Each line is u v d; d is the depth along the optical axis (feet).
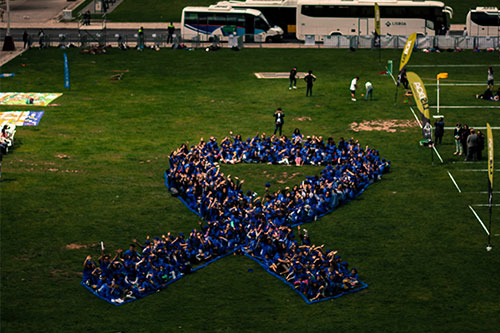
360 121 207.31
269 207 138.92
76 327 105.29
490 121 206.28
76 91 236.43
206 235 129.39
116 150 182.70
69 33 334.65
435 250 129.49
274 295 115.44
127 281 115.55
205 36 323.57
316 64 277.64
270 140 178.19
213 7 323.16
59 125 201.77
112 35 332.60
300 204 142.10
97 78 253.85
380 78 255.29
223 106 222.28
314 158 172.96
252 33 322.34
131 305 112.16
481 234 135.64
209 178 149.79
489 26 324.39
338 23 324.39
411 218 142.92
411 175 166.20
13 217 139.95
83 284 116.98
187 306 111.96
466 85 245.65
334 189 148.36
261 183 161.27
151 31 343.46
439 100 227.61
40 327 104.99
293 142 179.32
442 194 154.81
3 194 150.71
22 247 128.06
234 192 145.59
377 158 169.07
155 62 279.69
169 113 214.90
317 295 114.01
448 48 302.66
